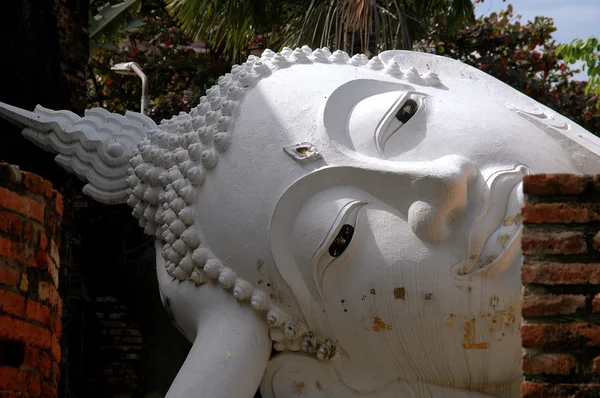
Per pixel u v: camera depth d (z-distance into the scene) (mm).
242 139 7332
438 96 7496
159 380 12367
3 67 9766
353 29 11719
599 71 11914
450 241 6688
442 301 6648
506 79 15703
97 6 15750
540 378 4773
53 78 10289
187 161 7523
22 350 5328
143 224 7984
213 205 7285
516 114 7660
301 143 7090
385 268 6730
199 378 6969
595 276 4816
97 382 12359
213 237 7266
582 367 4754
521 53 16156
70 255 10758
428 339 6770
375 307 6789
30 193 5539
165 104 15484
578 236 4867
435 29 15945
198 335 7277
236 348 7051
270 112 7355
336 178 6941
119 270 12602
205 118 7613
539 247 4887
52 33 10312
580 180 4902
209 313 7301
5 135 9805
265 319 7141
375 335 6871
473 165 6836
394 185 6785
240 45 13461
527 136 7211
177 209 7449
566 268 4848
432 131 7082
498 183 6770
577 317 4797
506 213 6723
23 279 5383
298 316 7055
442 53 16031
